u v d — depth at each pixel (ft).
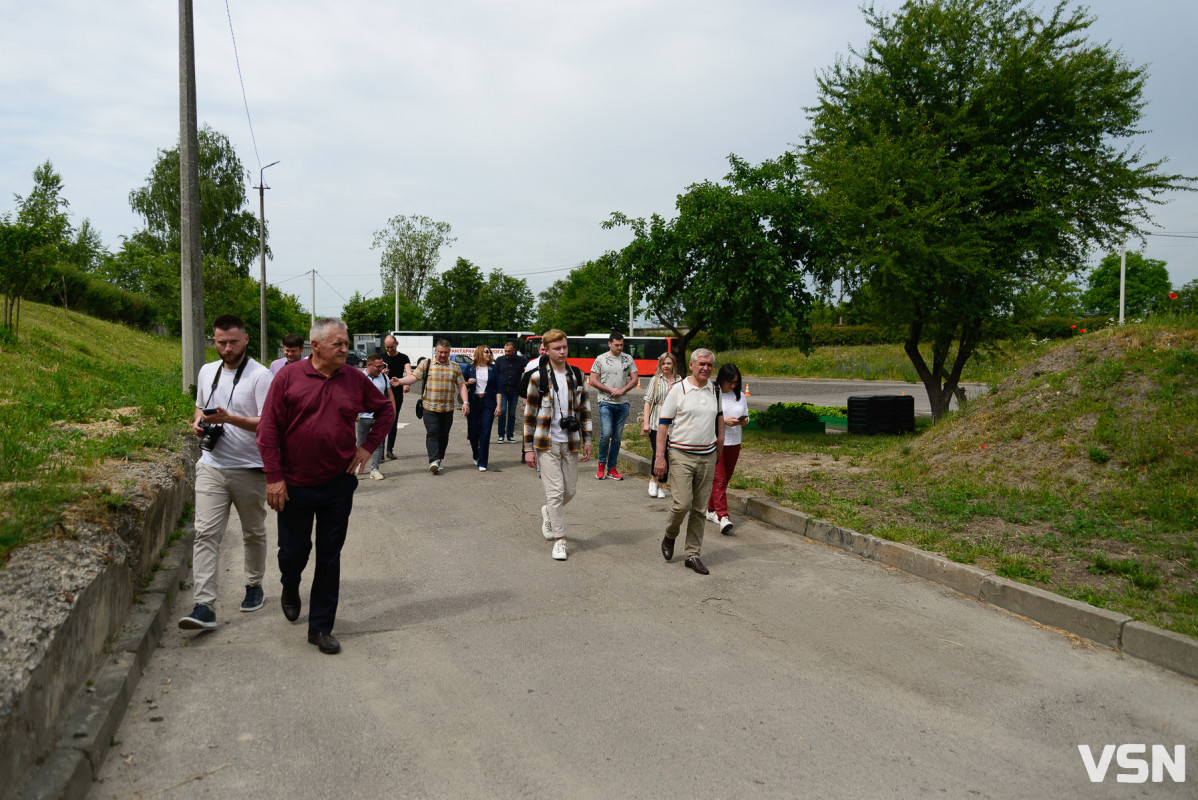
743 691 12.31
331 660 13.30
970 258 40.50
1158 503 21.17
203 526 14.57
